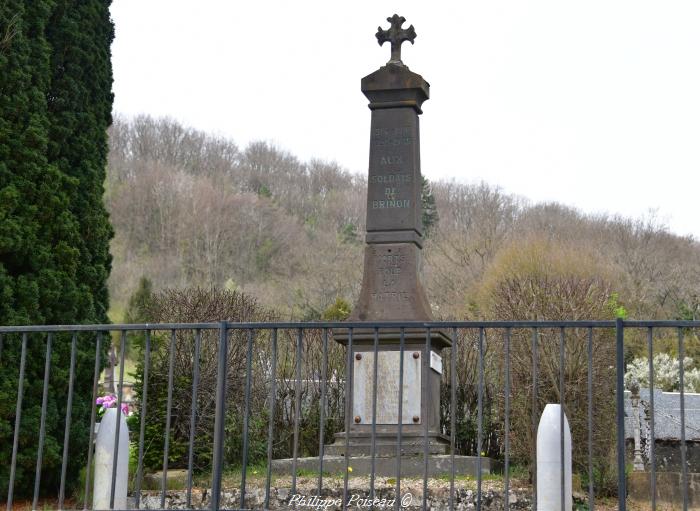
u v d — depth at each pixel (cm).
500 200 5347
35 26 1145
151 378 1265
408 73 1202
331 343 1675
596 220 4975
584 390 1152
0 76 1084
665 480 1143
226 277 5784
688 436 1333
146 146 6831
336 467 1069
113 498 657
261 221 5950
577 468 1179
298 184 6862
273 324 652
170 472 1149
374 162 1205
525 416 1152
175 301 1586
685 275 4384
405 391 1127
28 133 1105
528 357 1175
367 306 1162
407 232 1177
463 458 1056
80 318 1137
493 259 4347
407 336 1134
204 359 1344
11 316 1044
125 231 6069
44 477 1076
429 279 4497
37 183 1113
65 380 1096
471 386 1469
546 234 4769
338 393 1544
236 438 1298
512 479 1030
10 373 1035
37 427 1042
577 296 1359
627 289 3984
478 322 625
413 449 1091
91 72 1234
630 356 2377
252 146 7088
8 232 1054
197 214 5956
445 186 5481
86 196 1202
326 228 6291
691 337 2772
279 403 1484
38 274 1095
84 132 1210
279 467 1105
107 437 713
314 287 5094
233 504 993
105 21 1284
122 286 5744
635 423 1227
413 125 1205
